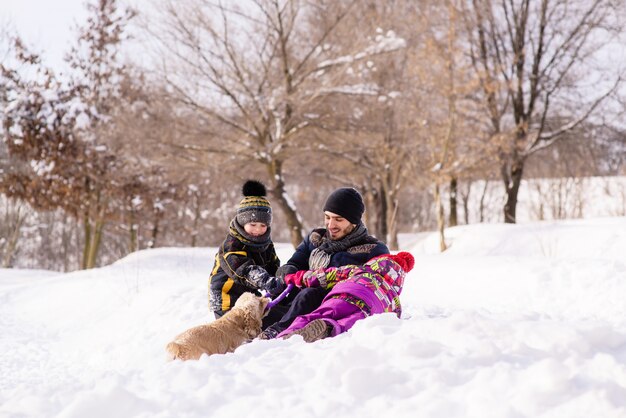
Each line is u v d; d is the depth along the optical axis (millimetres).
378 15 21641
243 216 4902
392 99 20547
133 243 26250
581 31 24594
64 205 22516
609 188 31266
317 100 21188
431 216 45969
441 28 20609
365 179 28328
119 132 20625
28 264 42469
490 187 44531
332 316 4027
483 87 22047
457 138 20422
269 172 22141
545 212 31625
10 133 20891
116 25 21516
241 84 20562
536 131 26250
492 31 25141
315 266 4715
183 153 21297
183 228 32250
